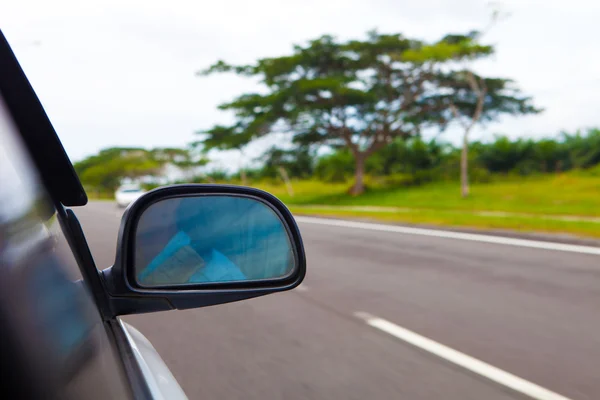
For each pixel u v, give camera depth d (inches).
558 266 349.4
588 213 817.5
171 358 174.4
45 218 39.4
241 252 58.9
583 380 151.2
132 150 4318.4
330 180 2598.4
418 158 2316.7
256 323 217.0
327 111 1718.8
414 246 474.0
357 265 371.6
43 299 35.0
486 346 182.9
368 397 140.5
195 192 58.6
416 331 203.0
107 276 54.2
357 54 1705.2
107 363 42.0
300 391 145.0
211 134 1872.5
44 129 47.7
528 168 2018.9
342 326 211.2
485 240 501.4
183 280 56.3
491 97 1669.5
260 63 1752.0
